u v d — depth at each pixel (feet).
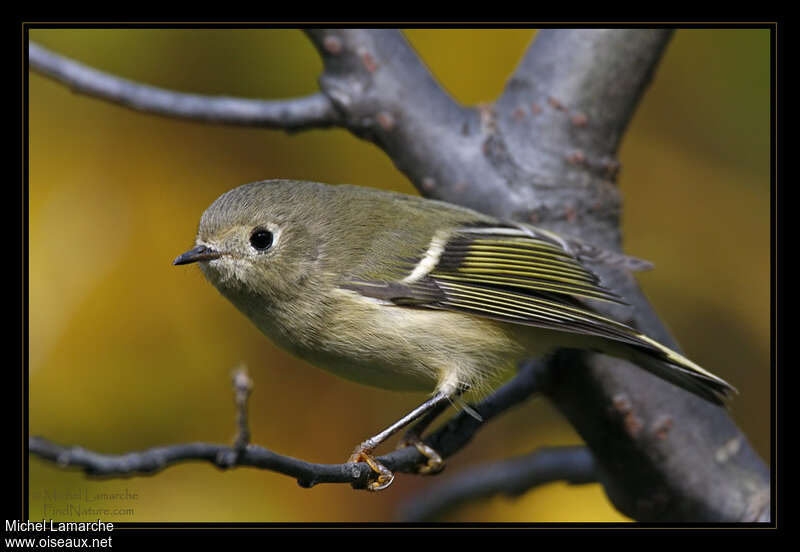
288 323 7.01
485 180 7.06
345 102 7.05
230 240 7.00
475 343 7.00
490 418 7.00
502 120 7.07
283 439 7.08
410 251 7.01
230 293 7.01
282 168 7.11
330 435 7.09
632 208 7.15
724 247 7.14
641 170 7.15
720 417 7.04
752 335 7.13
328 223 7.01
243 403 6.80
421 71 7.07
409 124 7.06
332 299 7.00
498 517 7.10
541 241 7.02
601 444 7.04
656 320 7.05
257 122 7.04
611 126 7.06
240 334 7.07
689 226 7.14
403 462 6.96
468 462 7.16
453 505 7.10
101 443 7.04
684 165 7.14
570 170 7.06
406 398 7.11
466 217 7.03
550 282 7.00
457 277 7.00
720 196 7.14
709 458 7.02
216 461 6.80
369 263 7.00
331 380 7.09
